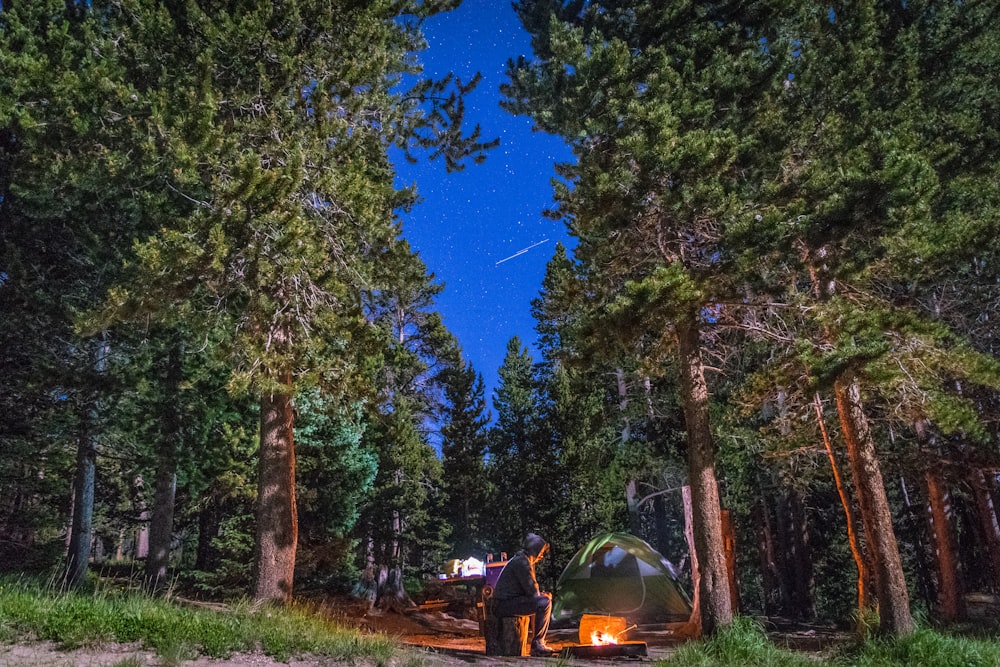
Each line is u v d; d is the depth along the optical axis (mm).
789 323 12141
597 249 11953
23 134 12922
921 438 16844
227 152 10625
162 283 9945
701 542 10836
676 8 14594
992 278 15680
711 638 9391
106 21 12227
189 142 10312
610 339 10945
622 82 13250
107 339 16062
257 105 11609
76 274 15906
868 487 11016
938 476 16625
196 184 11398
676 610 16719
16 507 18891
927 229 11125
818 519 30141
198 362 17531
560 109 14781
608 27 16297
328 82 12078
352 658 6203
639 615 16500
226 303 11367
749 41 14672
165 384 17516
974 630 13859
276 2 11852
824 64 13570
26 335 15000
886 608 10359
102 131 11117
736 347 14711
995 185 13648
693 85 13195
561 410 32875
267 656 5887
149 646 5570
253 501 20938
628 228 11609
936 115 14672
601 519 33375
